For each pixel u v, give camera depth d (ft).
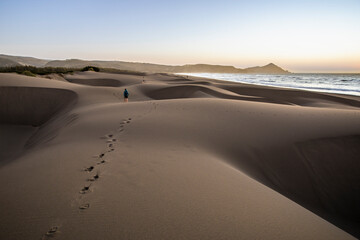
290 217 11.10
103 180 13.28
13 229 8.70
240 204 11.66
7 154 35.06
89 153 18.52
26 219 9.34
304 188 22.04
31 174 14.32
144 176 14.16
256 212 11.03
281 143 26.40
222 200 11.86
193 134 26.00
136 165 16.02
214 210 10.73
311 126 31.09
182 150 20.67
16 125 58.23
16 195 11.43
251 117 34.91
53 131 36.60
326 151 25.99
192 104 45.03
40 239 8.09
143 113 37.06
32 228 8.74
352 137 27.84
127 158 17.44
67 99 73.92
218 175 15.44
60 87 84.23
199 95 97.14
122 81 177.68
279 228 9.86
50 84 87.81
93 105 54.85
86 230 8.62
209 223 9.59
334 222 19.13
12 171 15.06
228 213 10.58
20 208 10.19
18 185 12.65
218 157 20.65
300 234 9.67
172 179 13.99
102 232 8.54
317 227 10.60
